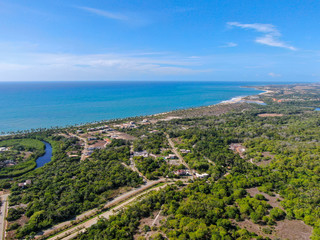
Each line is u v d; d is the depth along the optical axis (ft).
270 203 287.48
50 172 408.05
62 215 276.82
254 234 225.97
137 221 252.62
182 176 397.80
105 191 342.23
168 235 222.07
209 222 243.60
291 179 345.31
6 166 440.86
